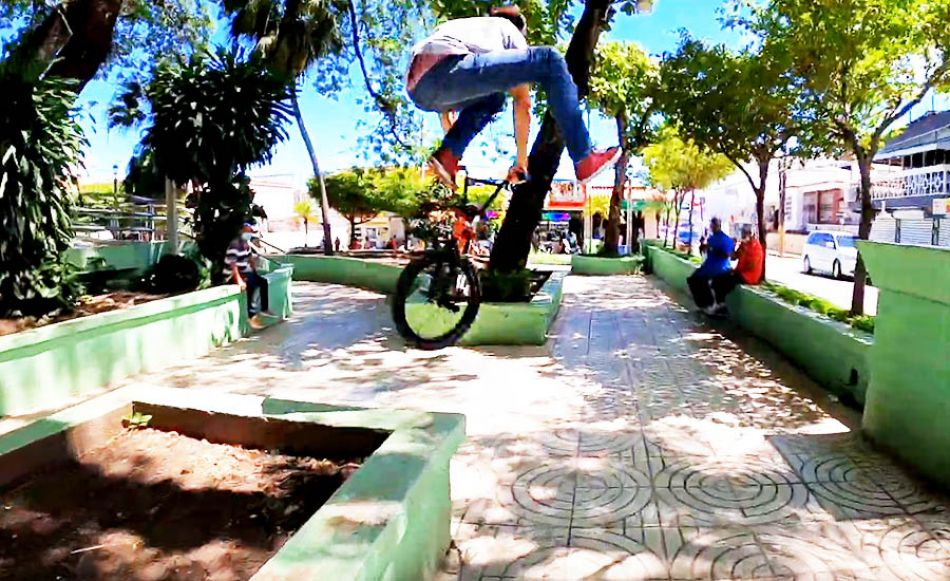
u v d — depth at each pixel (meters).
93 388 5.13
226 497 2.18
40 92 5.29
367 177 22.45
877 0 5.11
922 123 23.03
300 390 5.10
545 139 7.55
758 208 8.74
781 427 4.11
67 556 1.83
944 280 3.01
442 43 2.52
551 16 7.64
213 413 2.64
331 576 1.45
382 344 6.91
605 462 3.55
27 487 2.22
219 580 1.73
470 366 5.86
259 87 7.39
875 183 23.70
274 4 14.66
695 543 2.68
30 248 5.45
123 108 8.59
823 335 5.09
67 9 7.00
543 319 6.79
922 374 3.27
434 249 4.00
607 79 12.86
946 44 5.20
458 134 2.99
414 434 2.34
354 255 17.09
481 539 2.73
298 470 2.38
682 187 19.03
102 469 2.38
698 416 4.35
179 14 10.76
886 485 3.21
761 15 6.71
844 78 5.68
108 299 6.48
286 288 8.92
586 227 25.20
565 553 2.62
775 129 7.55
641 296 11.20
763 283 8.14
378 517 1.74
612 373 5.58
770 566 2.50
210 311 6.72
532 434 4.01
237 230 7.65
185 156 7.22
